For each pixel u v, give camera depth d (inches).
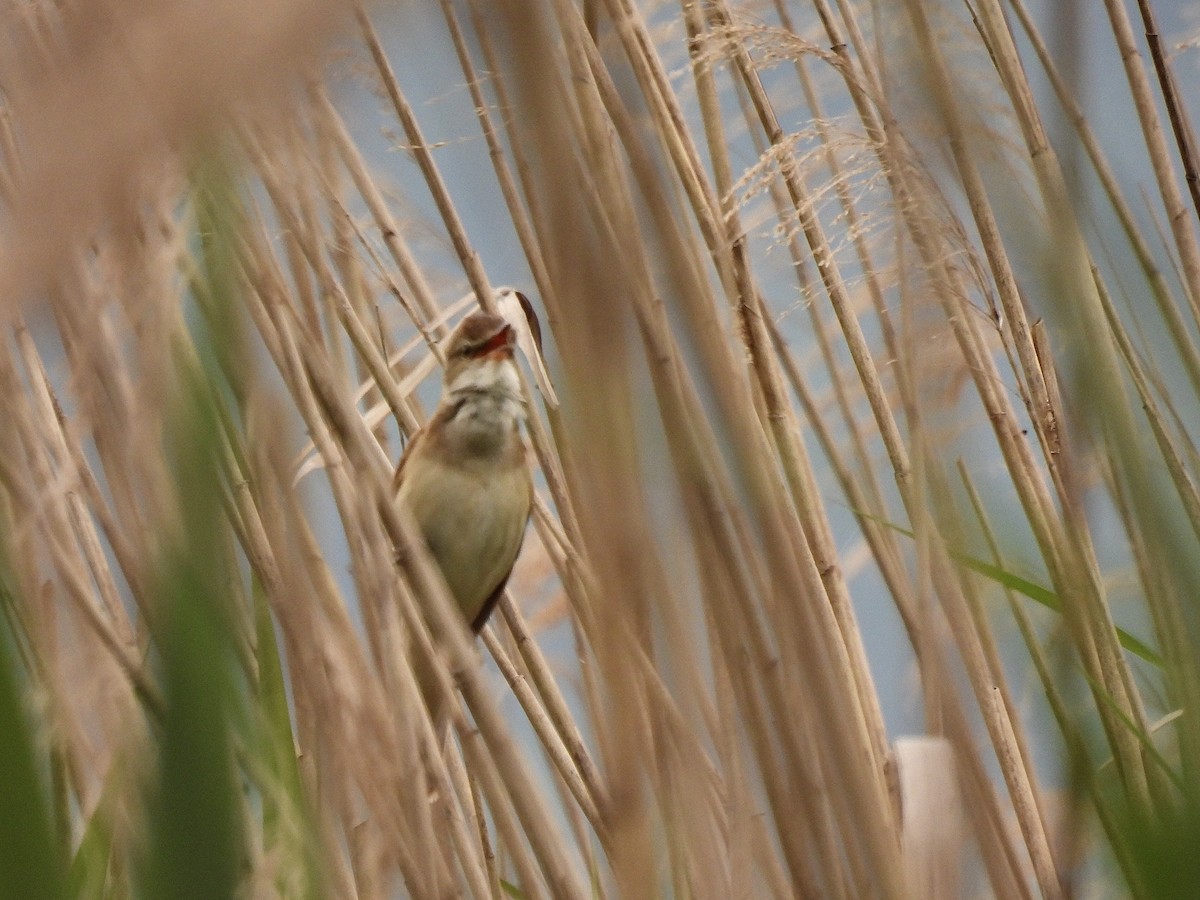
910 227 134.8
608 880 177.8
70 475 131.2
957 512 133.4
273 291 139.9
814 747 118.3
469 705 141.8
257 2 28.8
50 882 80.0
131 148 28.9
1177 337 129.5
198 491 92.9
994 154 99.5
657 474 96.0
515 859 148.4
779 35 185.9
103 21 29.2
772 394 187.2
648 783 125.5
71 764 152.8
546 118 73.4
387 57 180.1
